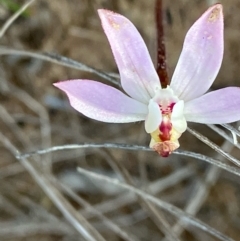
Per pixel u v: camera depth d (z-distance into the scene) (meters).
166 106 0.13
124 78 0.13
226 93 0.13
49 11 0.19
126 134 0.20
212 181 0.19
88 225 0.17
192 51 0.13
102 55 0.19
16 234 0.20
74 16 0.19
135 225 0.20
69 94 0.12
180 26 0.19
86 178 0.20
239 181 0.19
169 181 0.19
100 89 0.13
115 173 0.20
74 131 0.20
